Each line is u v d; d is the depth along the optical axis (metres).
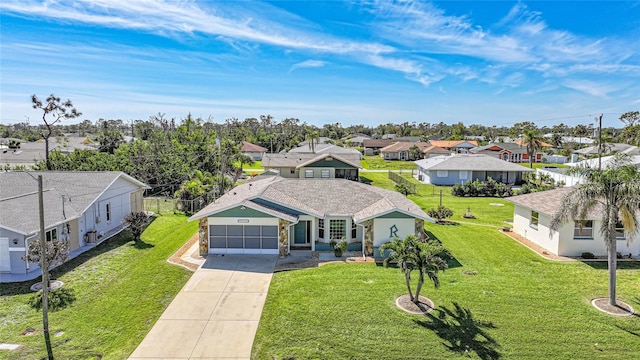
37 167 43.53
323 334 13.33
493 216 33.28
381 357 12.06
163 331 13.67
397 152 86.44
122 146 49.47
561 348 12.51
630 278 18.20
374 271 19.06
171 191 42.56
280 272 19.12
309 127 146.25
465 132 148.62
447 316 14.48
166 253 22.12
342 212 23.03
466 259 21.08
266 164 52.56
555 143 102.38
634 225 15.13
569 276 18.48
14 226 18.22
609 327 13.75
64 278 18.33
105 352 12.48
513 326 13.80
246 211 21.56
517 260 20.91
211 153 53.25
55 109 44.25
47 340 12.92
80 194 24.44
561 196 23.33
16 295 16.39
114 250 22.78
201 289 17.12
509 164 52.47
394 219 21.31
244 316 14.69
